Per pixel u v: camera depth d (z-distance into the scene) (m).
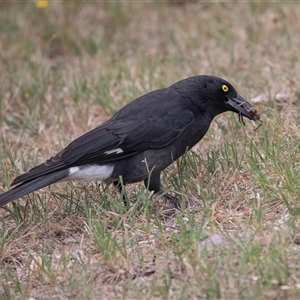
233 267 8.26
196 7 19.80
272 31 17.42
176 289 8.20
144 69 16.03
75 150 10.26
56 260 9.24
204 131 11.03
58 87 16.14
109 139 10.37
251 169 10.51
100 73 16.11
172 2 20.50
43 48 18.95
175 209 10.21
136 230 9.62
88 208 10.16
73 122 14.55
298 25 17.44
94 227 9.80
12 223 10.80
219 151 11.49
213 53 16.80
